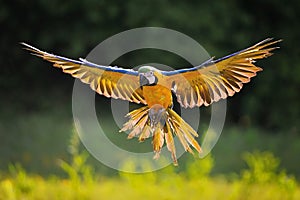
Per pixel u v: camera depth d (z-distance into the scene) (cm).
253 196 959
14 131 1798
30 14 2327
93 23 2289
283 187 959
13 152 1652
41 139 1723
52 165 1511
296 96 2480
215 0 2355
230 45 2397
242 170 1566
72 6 2281
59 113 2275
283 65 2484
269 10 2489
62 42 2358
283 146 1848
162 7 2252
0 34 2356
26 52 2359
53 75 2375
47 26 2334
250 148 1830
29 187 918
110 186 977
